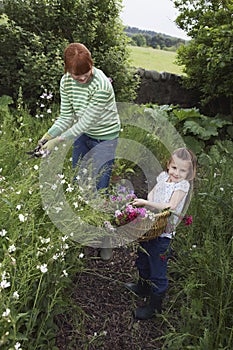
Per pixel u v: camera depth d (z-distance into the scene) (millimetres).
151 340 2514
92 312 2641
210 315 2436
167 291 2871
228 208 3299
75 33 5328
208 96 6621
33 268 1999
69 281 2346
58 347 2309
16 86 5074
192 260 2896
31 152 3207
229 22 6113
